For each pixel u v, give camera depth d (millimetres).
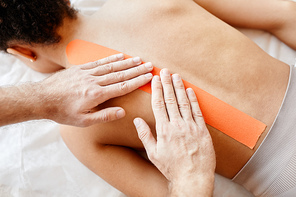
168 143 661
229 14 954
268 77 733
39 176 968
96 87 700
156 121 669
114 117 687
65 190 960
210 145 671
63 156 993
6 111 739
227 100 696
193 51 726
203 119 686
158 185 763
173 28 745
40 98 739
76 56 768
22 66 1074
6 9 696
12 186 958
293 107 698
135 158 818
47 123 1029
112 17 780
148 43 738
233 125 691
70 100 720
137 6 774
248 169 741
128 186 781
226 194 900
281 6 904
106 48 749
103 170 798
